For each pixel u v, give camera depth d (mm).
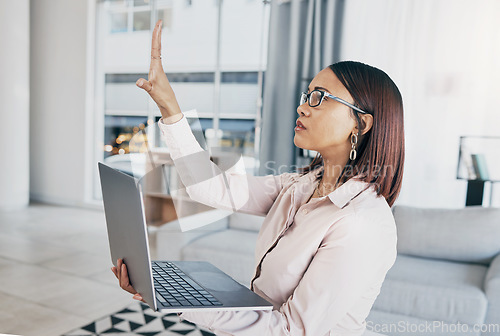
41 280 3189
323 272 807
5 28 5145
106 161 5613
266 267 941
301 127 952
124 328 2521
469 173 3354
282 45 4535
